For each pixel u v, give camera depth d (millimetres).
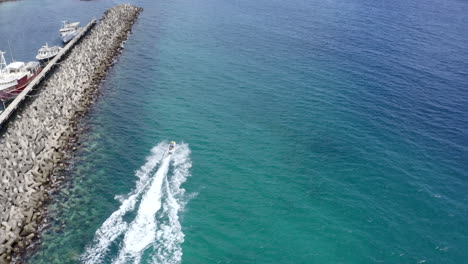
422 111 76625
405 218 51875
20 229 46031
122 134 66375
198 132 68000
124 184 55219
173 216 50250
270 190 55719
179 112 73688
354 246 47500
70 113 69312
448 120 73938
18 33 116062
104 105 74812
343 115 74188
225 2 150000
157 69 91125
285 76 89062
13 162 54688
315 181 57656
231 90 82375
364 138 67688
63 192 53062
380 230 49906
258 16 133125
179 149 63125
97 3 151500
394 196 55438
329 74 90500
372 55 102062
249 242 47438
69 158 59625
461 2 165125
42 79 82812
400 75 91188
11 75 77750
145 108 74562
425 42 113062
